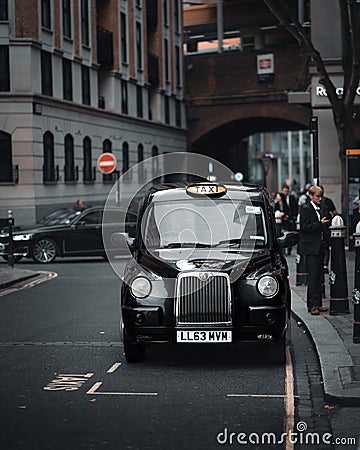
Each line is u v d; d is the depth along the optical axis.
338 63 26.20
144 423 6.95
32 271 21.00
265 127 56.06
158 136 47.47
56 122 35.34
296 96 28.83
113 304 14.82
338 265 12.39
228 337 8.90
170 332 8.93
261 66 48.81
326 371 8.49
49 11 34.91
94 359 9.80
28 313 13.82
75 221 24.39
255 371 9.08
